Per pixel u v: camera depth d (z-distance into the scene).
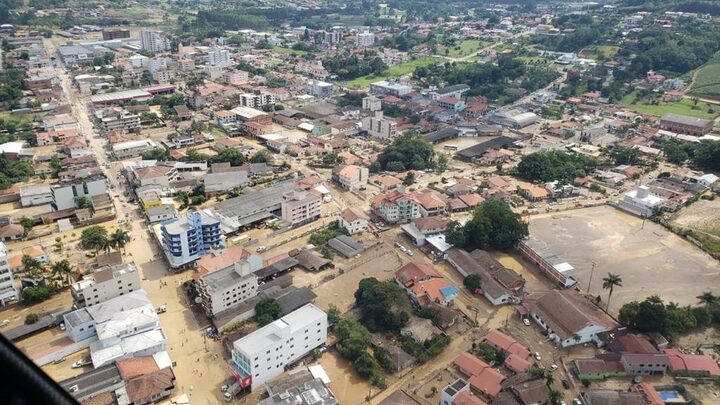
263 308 144.75
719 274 174.38
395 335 142.00
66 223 195.25
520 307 152.88
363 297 149.88
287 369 129.25
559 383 126.50
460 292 162.25
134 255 178.50
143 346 130.25
